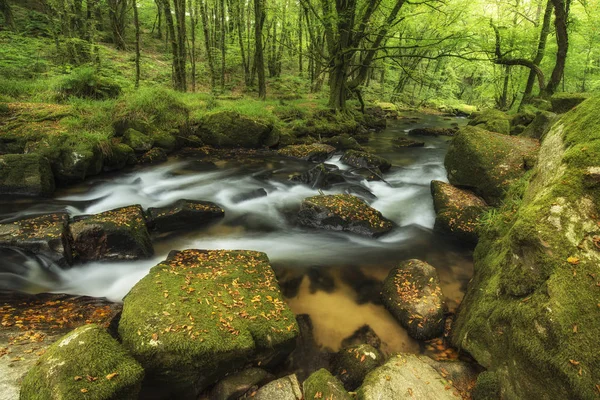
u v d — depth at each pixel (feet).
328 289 17.03
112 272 17.33
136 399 9.11
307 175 31.45
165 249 19.72
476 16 52.54
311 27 57.11
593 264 8.41
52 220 18.71
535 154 24.82
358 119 62.69
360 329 14.28
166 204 25.46
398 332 14.11
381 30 49.70
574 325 7.80
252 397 10.43
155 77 56.65
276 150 42.06
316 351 13.19
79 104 34.94
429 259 19.99
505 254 11.91
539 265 9.17
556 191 9.80
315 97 69.41
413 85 119.75
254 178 32.37
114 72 50.26
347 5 48.96
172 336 10.45
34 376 8.68
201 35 75.97
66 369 8.66
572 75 64.69
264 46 68.33
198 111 42.16
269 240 21.75
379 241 22.08
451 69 109.60
